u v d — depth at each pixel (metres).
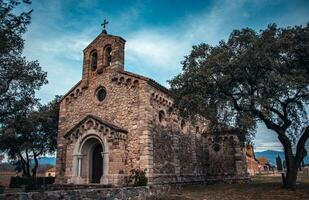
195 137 30.94
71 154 23.05
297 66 19.86
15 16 12.30
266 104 17.95
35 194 11.53
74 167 22.47
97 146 23.70
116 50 25.12
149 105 22.44
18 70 21.41
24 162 32.72
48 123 32.41
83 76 26.33
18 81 22.34
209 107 20.34
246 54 19.05
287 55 19.53
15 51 16.42
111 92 24.30
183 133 28.16
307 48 18.34
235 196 18.75
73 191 13.16
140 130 21.81
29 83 22.94
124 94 23.55
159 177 22.08
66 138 23.58
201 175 30.38
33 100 24.31
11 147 30.94
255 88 20.00
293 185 20.50
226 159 32.94
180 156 26.50
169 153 24.48
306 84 18.17
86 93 25.77
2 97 22.55
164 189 20.97
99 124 22.08
